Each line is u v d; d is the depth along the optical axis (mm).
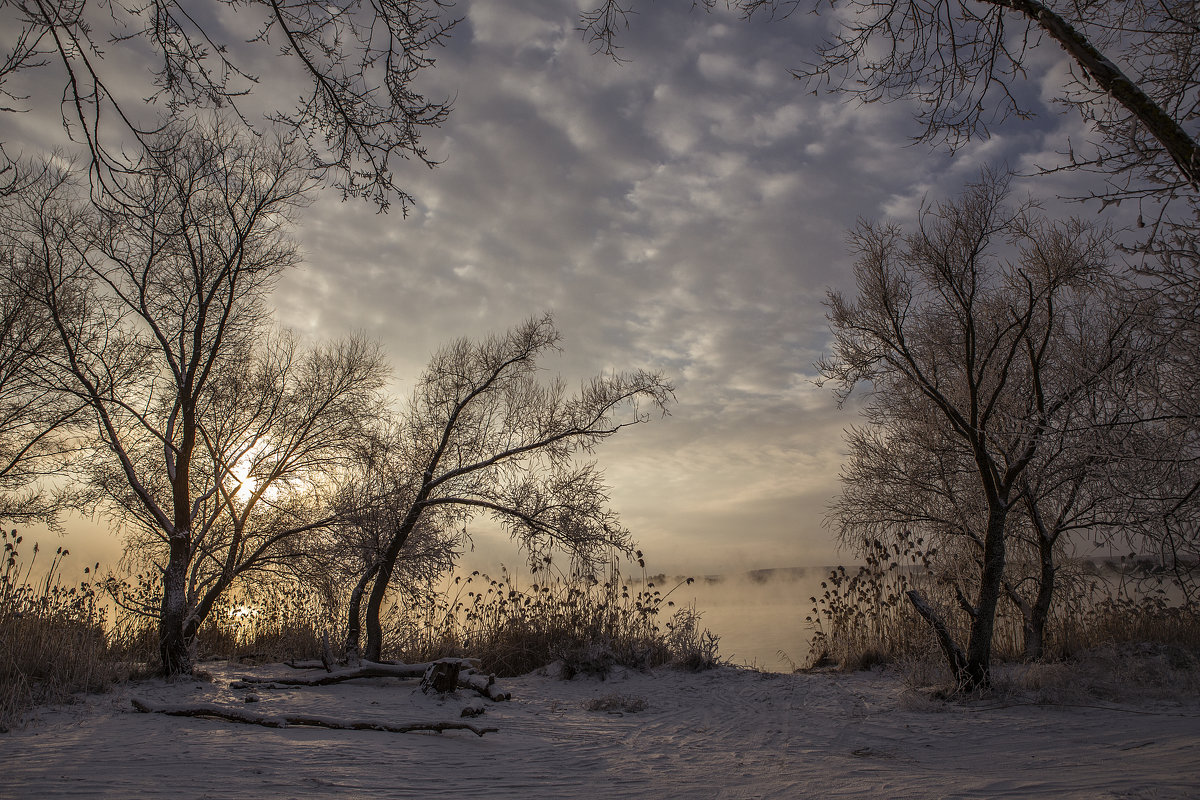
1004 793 5266
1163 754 6504
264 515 13102
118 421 11891
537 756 7188
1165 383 5719
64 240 10664
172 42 4621
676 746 7859
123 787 5117
